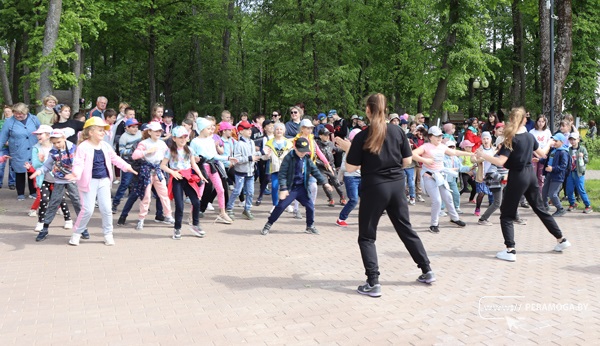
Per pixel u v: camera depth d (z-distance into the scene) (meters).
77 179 7.71
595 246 7.97
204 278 6.24
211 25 28.22
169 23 27.44
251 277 6.30
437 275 6.38
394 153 5.59
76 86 18.92
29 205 11.60
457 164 11.23
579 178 11.19
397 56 27.64
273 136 11.71
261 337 4.45
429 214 11.11
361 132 5.61
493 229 9.48
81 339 4.41
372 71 28.78
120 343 4.32
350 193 9.68
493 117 14.23
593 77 31.95
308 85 26.30
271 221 8.89
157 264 6.89
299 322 4.80
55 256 7.27
